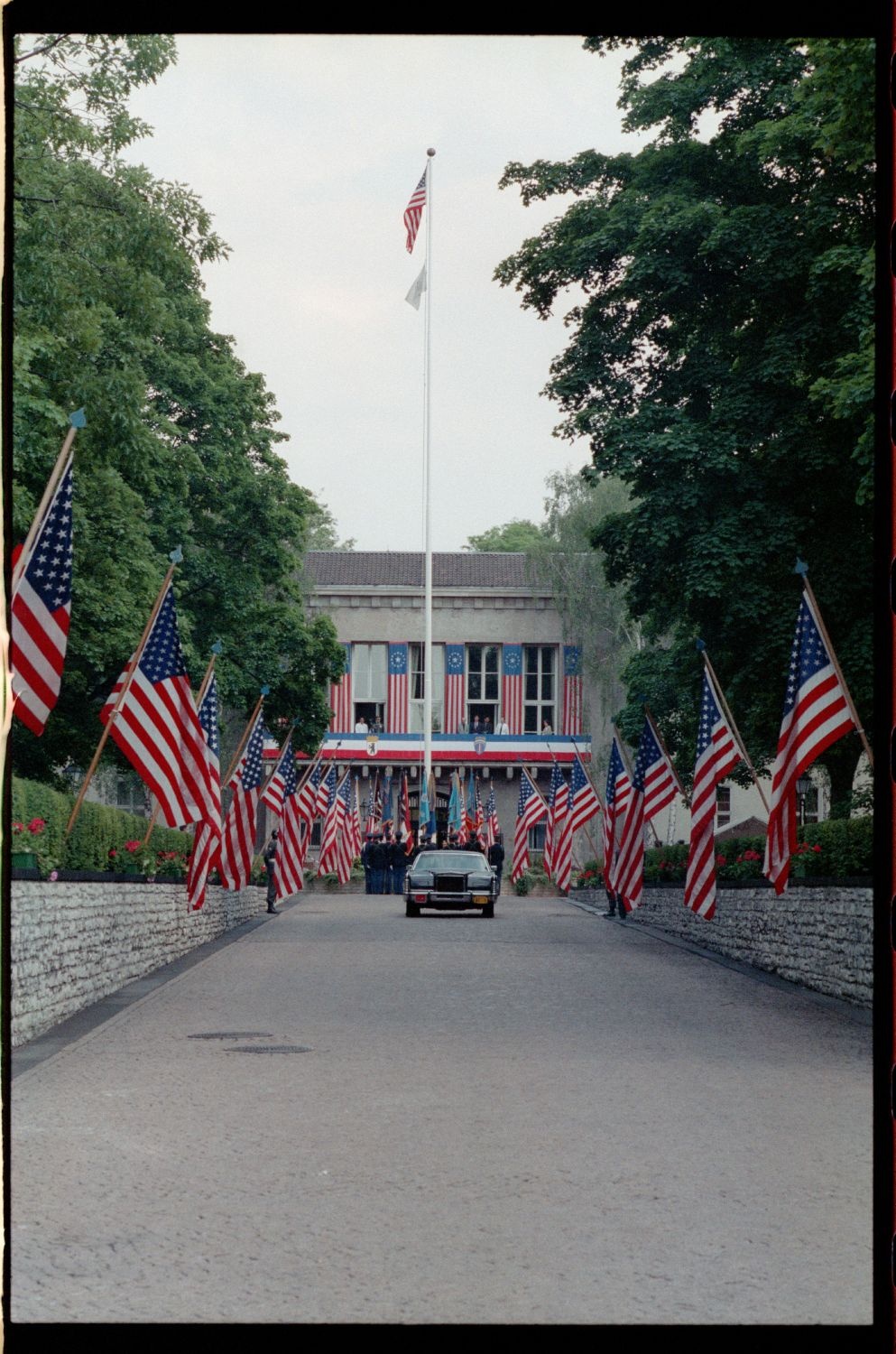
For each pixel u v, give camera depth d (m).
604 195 37.50
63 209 30.16
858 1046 16.72
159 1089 13.45
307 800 47.81
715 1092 13.35
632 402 36.94
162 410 46.75
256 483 48.25
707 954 31.55
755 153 34.69
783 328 34.16
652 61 36.53
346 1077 14.13
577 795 49.97
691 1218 8.73
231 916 39.03
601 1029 18.06
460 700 84.00
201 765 24.20
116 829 26.19
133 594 37.69
